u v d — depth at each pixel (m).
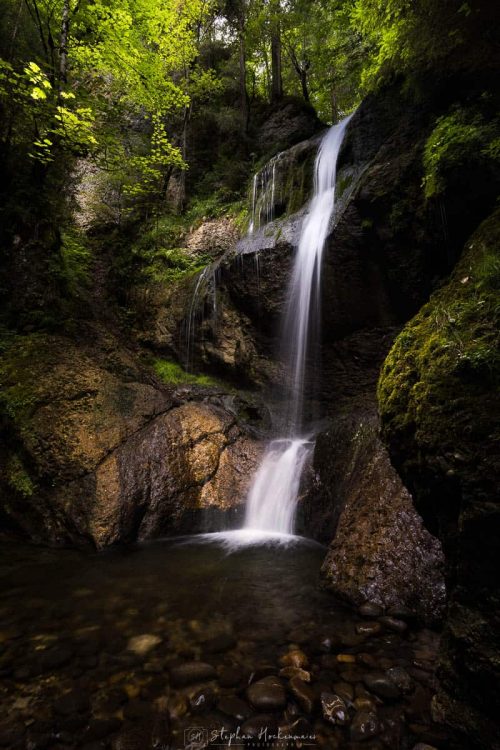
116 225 13.27
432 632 3.17
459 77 5.38
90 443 6.14
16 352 7.36
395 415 2.87
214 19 15.73
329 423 7.58
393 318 6.88
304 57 16.45
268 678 2.63
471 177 4.49
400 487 4.10
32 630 3.32
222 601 3.84
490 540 1.97
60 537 5.57
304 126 13.73
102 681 2.68
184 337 9.90
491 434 2.07
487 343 2.41
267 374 8.73
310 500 6.00
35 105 8.16
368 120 7.59
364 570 3.75
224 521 6.38
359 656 2.86
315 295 7.55
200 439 6.99
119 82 12.52
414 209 5.80
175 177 14.57
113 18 9.88
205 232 11.38
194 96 15.04
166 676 2.73
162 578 4.41
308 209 8.55
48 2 9.42
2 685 2.64
